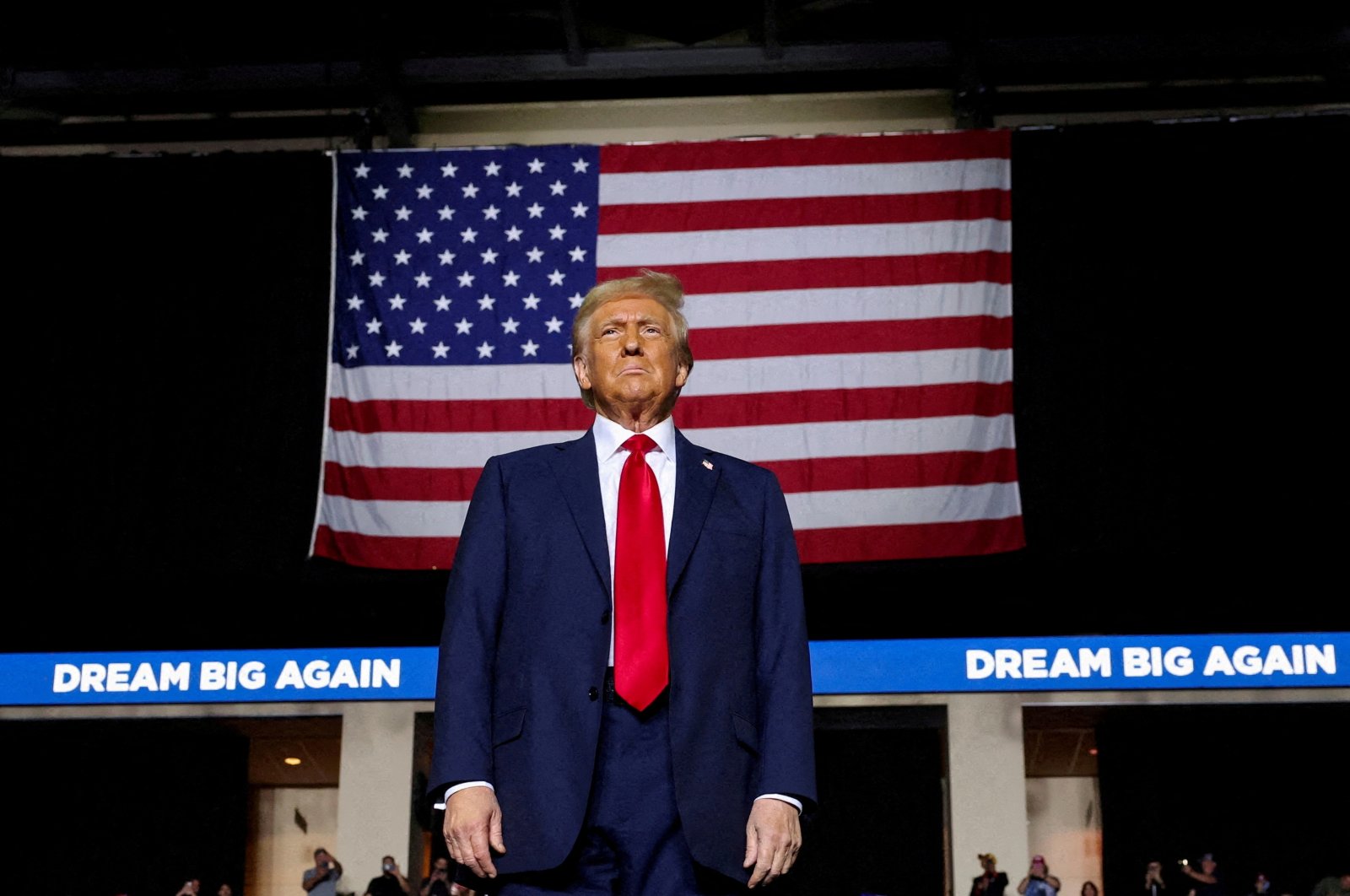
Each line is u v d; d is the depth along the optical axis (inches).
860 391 464.4
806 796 90.8
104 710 562.9
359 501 470.6
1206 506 479.8
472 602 94.9
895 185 483.2
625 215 486.9
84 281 512.1
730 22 540.1
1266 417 483.2
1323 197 492.7
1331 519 477.7
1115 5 521.7
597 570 94.4
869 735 687.7
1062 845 744.3
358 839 561.0
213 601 595.2
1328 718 599.5
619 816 88.5
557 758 88.8
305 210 514.9
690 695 91.0
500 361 479.8
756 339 468.8
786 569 99.8
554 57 525.7
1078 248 492.4
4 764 666.8
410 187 498.0
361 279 489.7
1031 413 485.4
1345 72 534.9
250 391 505.4
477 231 491.8
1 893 648.4
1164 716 602.9
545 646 92.5
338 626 618.5
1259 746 658.2
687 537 96.1
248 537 498.0
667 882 87.9
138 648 621.3
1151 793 652.1
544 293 484.1
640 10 534.6
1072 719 618.5
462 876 90.2
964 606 594.9
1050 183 494.9
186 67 528.1
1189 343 488.1
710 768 89.7
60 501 499.8
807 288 473.4
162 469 502.0
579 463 100.2
